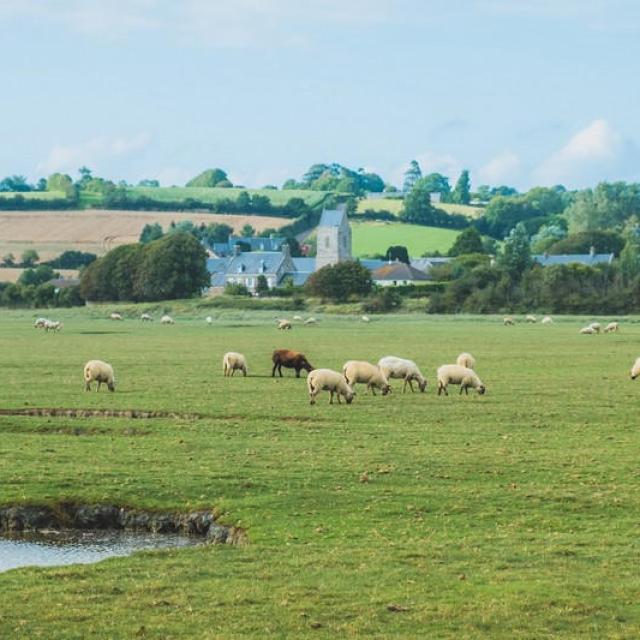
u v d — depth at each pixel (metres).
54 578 27.92
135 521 35.03
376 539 31.00
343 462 40.56
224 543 32.53
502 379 71.19
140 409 55.59
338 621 24.64
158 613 25.19
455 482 37.44
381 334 132.50
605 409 55.22
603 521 32.72
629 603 25.62
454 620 24.64
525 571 27.86
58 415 55.22
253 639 23.67
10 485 37.50
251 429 48.62
